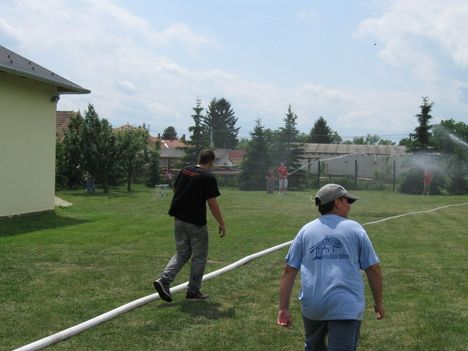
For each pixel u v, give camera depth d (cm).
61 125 3881
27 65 1521
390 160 4450
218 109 10694
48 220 1445
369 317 627
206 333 564
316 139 8231
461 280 810
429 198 2756
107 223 1401
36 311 623
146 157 3747
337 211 411
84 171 2886
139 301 655
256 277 812
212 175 680
